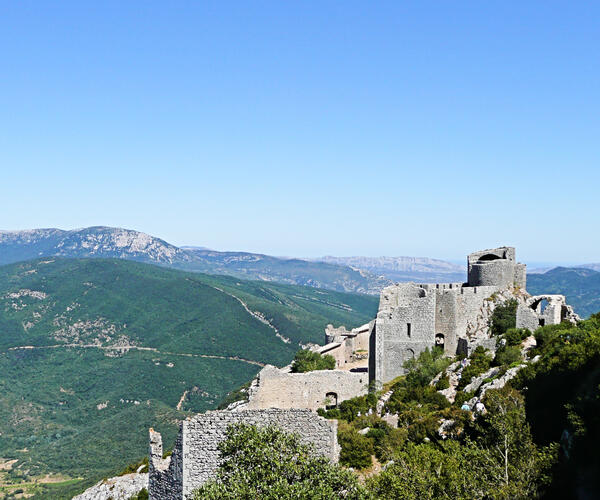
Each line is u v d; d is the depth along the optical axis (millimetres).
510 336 71312
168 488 27625
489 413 47500
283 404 65250
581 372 43250
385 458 44312
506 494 32000
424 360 73938
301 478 25062
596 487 30828
